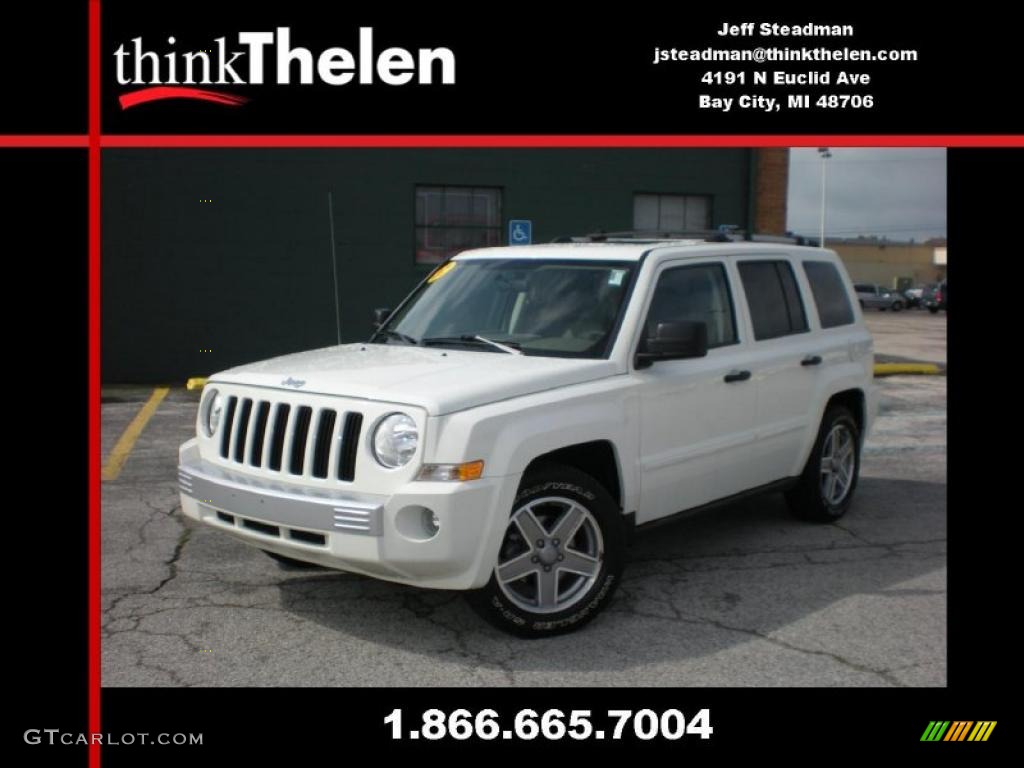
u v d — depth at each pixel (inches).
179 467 216.7
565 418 199.5
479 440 184.9
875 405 307.0
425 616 212.1
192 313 626.2
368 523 181.9
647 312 226.1
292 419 196.5
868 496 321.7
